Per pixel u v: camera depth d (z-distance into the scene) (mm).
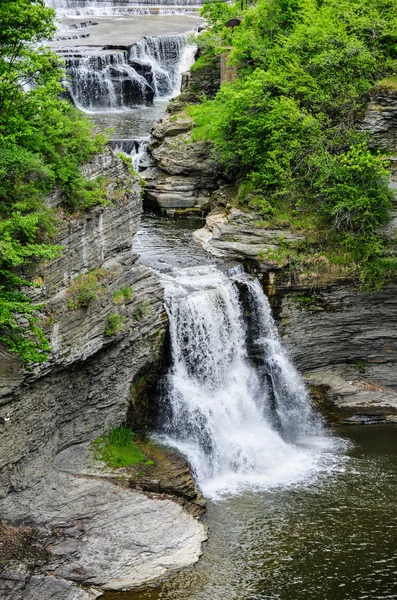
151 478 32125
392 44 46375
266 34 50438
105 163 34250
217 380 39000
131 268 35812
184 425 36906
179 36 72062
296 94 45188
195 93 55625
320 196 42625
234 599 27641
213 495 33781
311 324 41438
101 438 33531
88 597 27141
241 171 47656
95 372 32875
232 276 40469
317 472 35875
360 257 40844
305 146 43156
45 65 33219
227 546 30297
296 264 40594
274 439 38188
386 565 29609
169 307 37125
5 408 28750
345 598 27953
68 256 31375
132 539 29266
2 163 29938
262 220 42250
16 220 28422
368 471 35906
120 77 64125
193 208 49938
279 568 29281
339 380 41688
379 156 42156
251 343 40438
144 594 27625
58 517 29438
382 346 42000
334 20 46844
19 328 28344
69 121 33844
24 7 31094
